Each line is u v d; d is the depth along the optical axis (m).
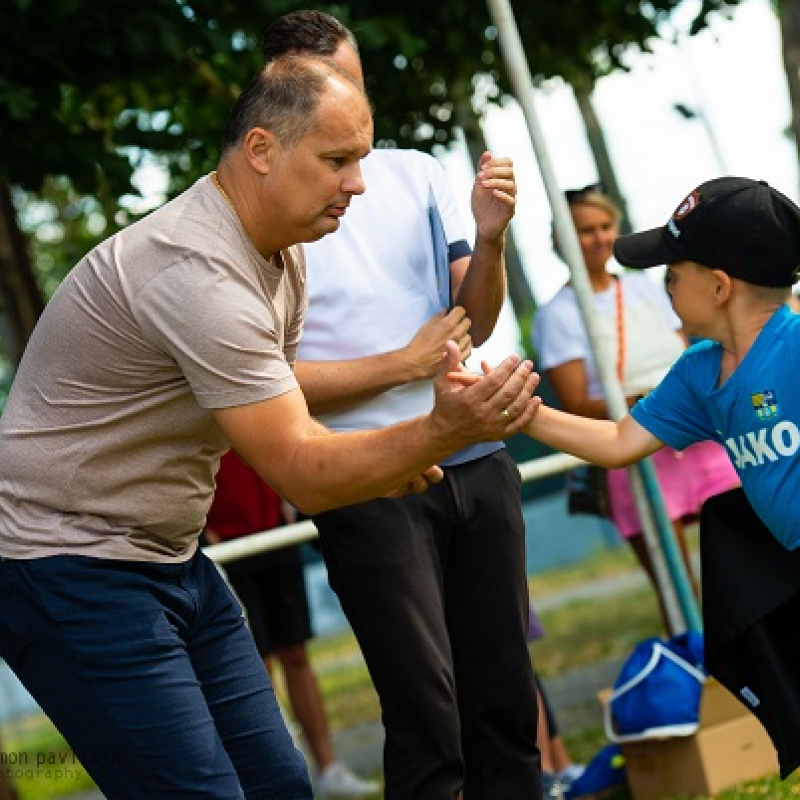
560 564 22.52
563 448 4.65
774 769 6.35
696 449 6.95
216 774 3.85
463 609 4.81
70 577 3.83
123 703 3.81
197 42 7.88
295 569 7.62
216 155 9.35
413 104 9.62
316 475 3.68
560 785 6.49
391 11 8.79
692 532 17.16
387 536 4.62
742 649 4.44
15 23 7.31
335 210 3.79
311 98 3.70
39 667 3.89
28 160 7.72
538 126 6.51
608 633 13.47
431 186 5.00
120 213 8.85
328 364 4.75
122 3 7.52
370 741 10.76
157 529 3.95
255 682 4.18
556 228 6.50
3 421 3.94
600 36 9.95
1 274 9.71
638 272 7.21
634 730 6.29
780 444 4.24
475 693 4.83
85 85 7.82
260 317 3.72
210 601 4.14
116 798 3.91
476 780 4.86
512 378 3.55
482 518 4.77
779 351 4.24
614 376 6.46
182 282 3.68
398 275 4.87
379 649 4.64
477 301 4.89
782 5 10.73
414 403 4.82
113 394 3.82
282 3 7.90
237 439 3.74
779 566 4.34
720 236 4.28
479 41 9.31
